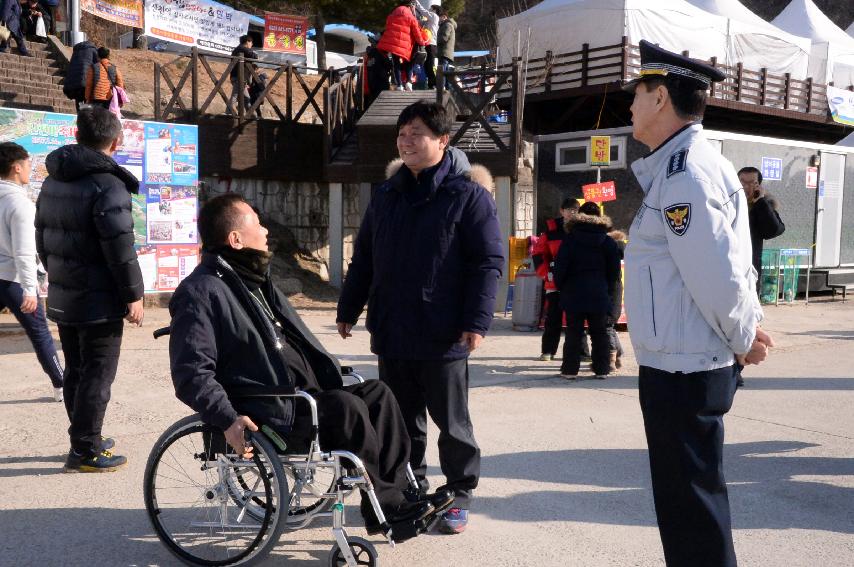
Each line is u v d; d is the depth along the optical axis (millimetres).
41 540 3521
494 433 5363
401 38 14484
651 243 2555
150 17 17766
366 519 3346
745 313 2428
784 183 14812
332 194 13539
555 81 19250
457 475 3678
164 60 18391
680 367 2502
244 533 3404
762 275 13922
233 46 19672
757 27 20219
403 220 3586
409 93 13789
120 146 9984
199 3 18750
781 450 5039
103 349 4371
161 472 4039
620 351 7656
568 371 7152
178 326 3092
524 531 3717
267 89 13766
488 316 3531
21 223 5156
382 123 12617
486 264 3539
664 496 2586
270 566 3314
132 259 4293
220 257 3264
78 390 4379
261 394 3137
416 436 3836
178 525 3652
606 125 21094
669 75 2557
